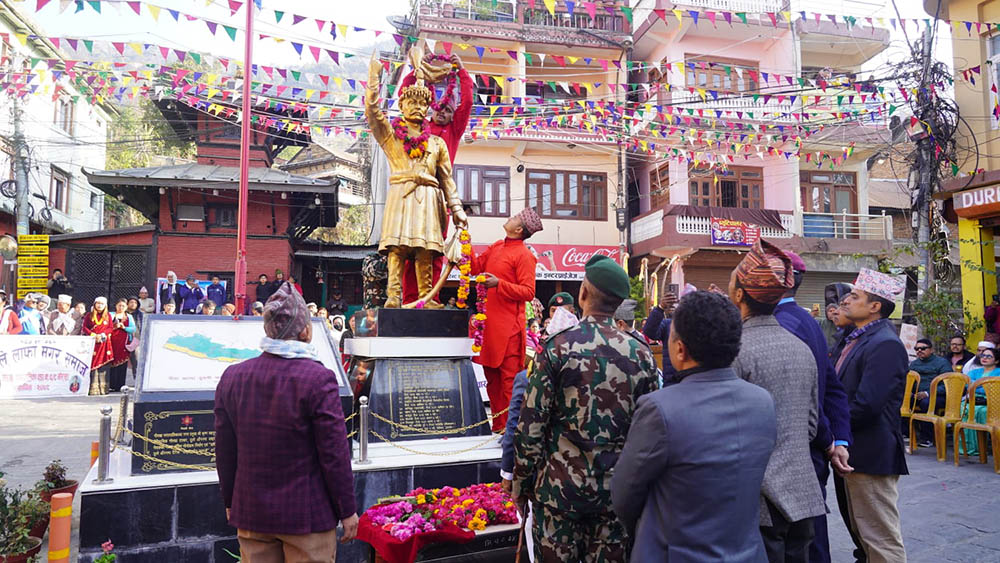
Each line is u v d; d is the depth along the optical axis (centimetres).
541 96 1823
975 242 1131
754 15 1706
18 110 1708
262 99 1130
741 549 195
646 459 197
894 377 341
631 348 261
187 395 402
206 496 371
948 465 716
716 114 1639
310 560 254
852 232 1859
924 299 1108
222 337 455
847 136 1709
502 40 1698
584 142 1722
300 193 1684
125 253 1706
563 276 1789
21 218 1712
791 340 274
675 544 192
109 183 1534
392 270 531
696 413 198
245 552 262
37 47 1731
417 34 1631
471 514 346
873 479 343
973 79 1093
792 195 1831
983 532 475
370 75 522
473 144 1814
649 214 1800
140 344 429
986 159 1156
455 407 509
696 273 1817
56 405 1028
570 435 252
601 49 1786
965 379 740
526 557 324
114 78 982
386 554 320
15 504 405
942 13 1234
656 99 1733
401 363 504
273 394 254
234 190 1664
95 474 390
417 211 523
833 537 491
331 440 255
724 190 1833
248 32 554
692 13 888
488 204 1827
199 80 1005
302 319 272
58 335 1059
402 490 420
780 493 250
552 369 253
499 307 517
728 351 206
